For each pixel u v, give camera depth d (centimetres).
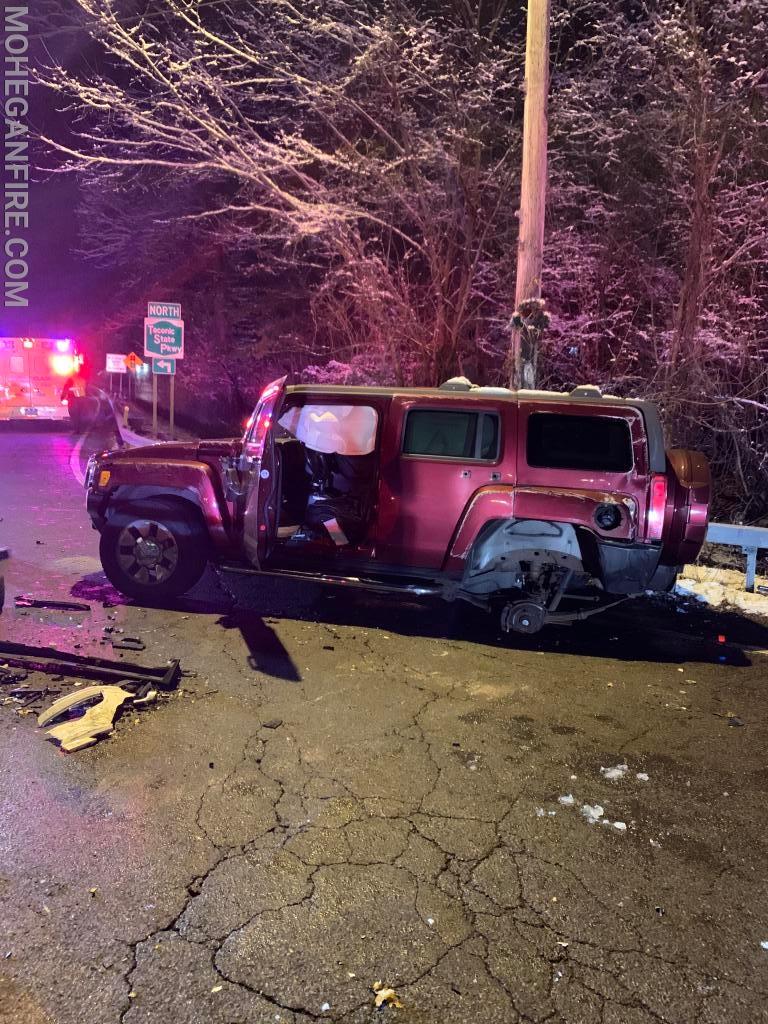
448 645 547
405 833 311
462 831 315
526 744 398
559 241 1130
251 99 1145
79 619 550
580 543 541
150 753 365
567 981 237
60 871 277
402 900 271
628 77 1064
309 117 1197
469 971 239
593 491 517
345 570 576
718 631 616
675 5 955
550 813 333
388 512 552
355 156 1148
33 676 442
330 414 646
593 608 559
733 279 1064
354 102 1112
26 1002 219
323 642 536
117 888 269
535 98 780
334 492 636
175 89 1018
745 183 1038
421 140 1133
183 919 255
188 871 280
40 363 1855
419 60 1098
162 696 429
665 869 297
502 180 1180
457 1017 222
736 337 1027
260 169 1087
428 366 1259
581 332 1125
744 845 316
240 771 353
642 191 1106
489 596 567
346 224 1188
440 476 540
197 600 614
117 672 448
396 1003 226
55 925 249
